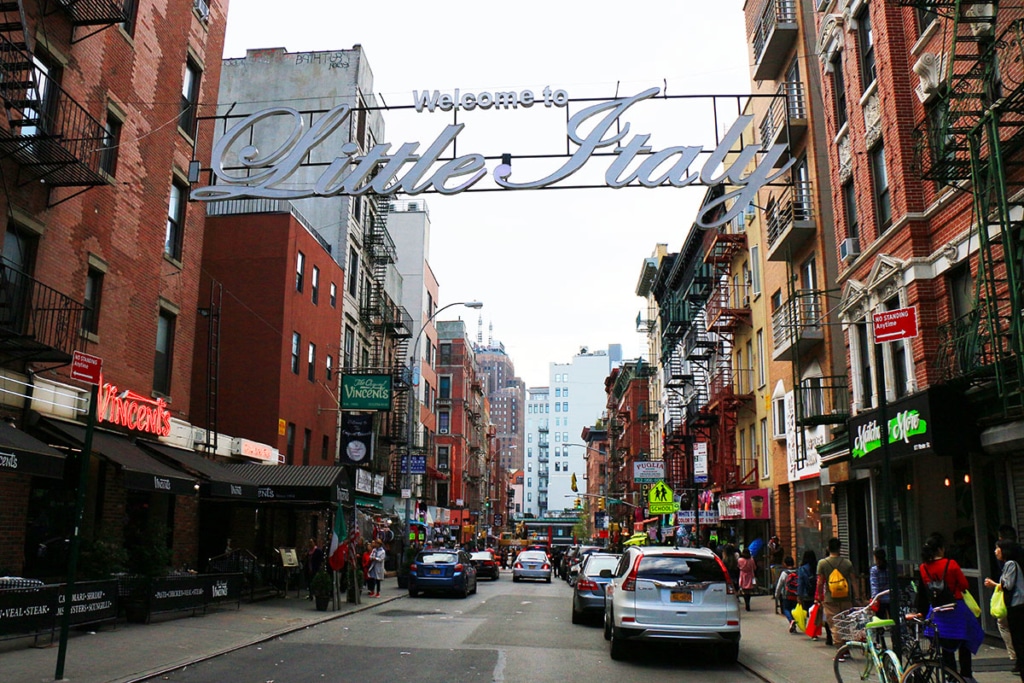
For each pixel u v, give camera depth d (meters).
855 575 18.80
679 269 46.12
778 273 26.94
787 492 26.64
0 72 13.82
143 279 19.59
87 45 17.09
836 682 9.98
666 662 12.37
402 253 58.19
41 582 12.52
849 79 18.97
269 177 18.36
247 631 14.52
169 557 16.56
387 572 39.09
